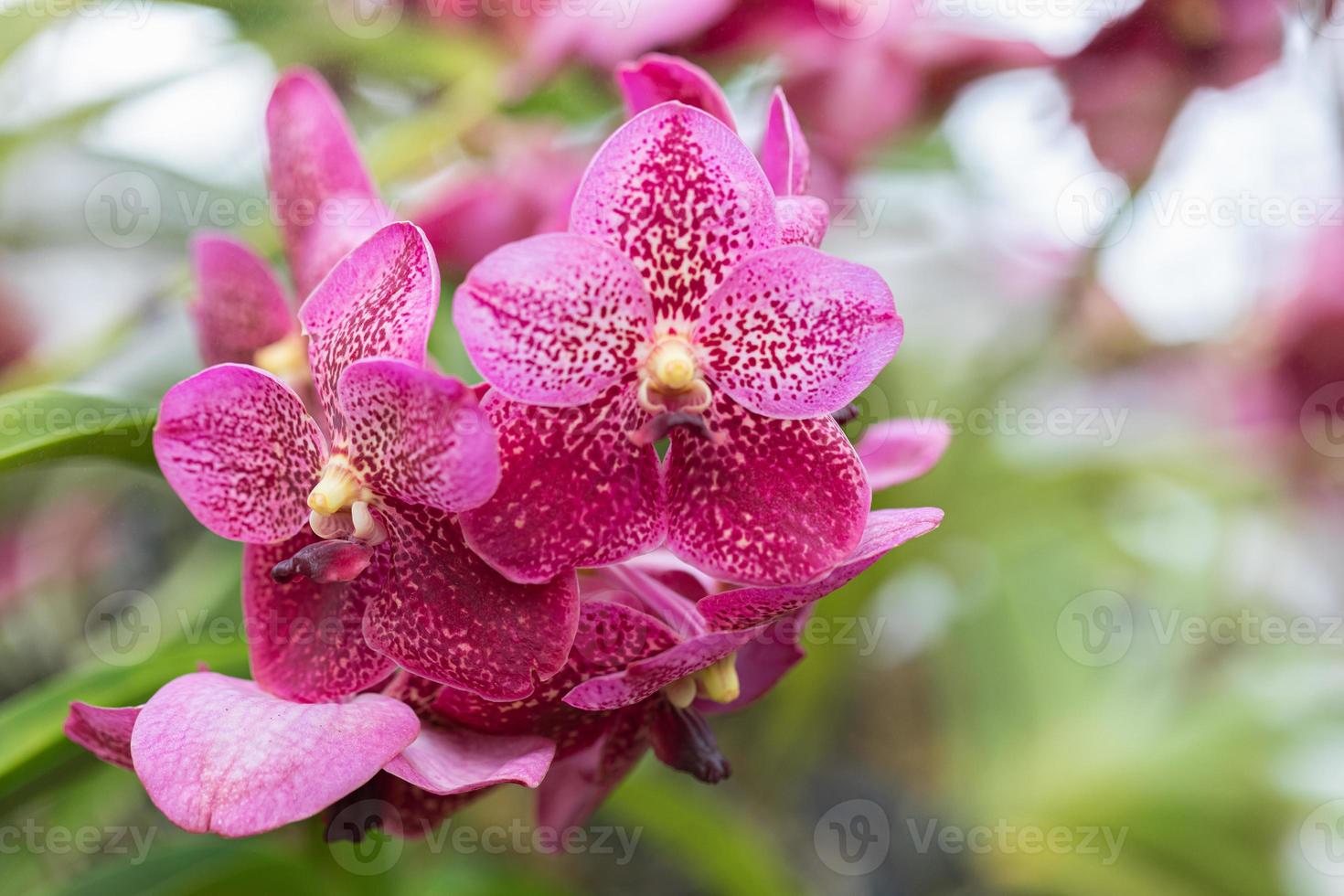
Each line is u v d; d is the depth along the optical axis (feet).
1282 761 2.32
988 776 2.46
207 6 1.77
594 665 1.36
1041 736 2.46
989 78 1.82
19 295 2.03
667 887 2.23
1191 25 1.79
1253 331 2.26
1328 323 2.13
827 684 2.05
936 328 2.34
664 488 1.36
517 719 1.37
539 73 1.75
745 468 1.36
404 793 1.39
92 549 2.07
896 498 1.88
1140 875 2.33
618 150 1.32
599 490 1.34
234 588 1.82
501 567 1.32
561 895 1.78
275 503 1.36
